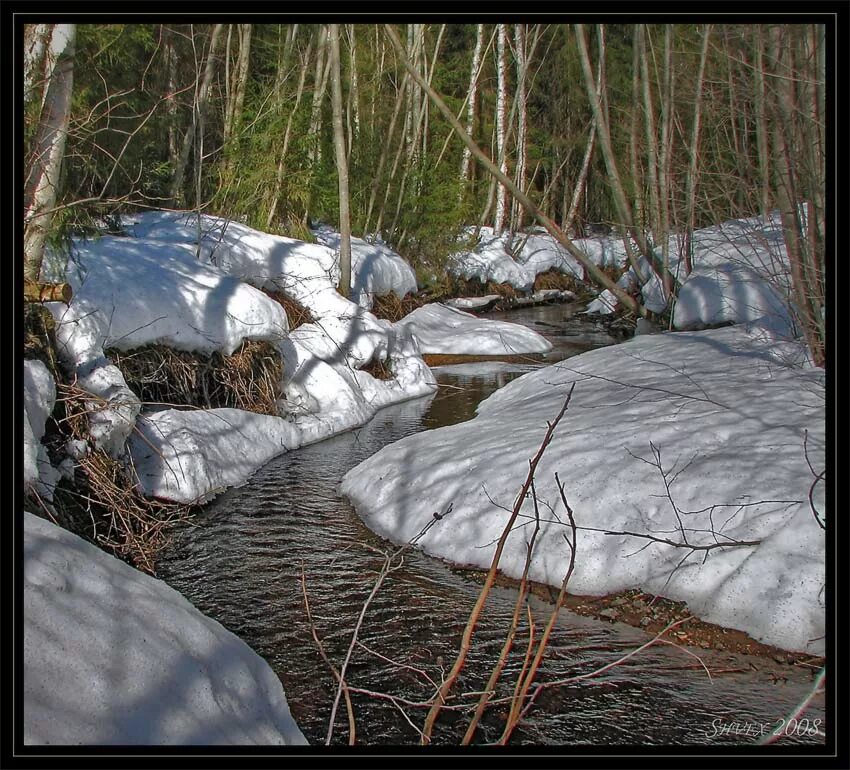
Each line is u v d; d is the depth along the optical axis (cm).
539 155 2797
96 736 209
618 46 2277
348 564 555
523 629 458
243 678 278
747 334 952
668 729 365
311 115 1420
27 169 561
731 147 988
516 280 2255
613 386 780
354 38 1962
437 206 1888
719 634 433
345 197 1230
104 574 275
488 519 558
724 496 496
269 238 1223
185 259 925
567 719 374
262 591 514
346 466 802
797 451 522
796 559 437
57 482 516
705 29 1121
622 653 430
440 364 1420
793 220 727
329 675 414
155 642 254
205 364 834
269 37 1772
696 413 617
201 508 669
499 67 2359
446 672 414
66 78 556
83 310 664
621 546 496
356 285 1420
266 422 852
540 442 622
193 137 1254
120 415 602
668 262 1316
